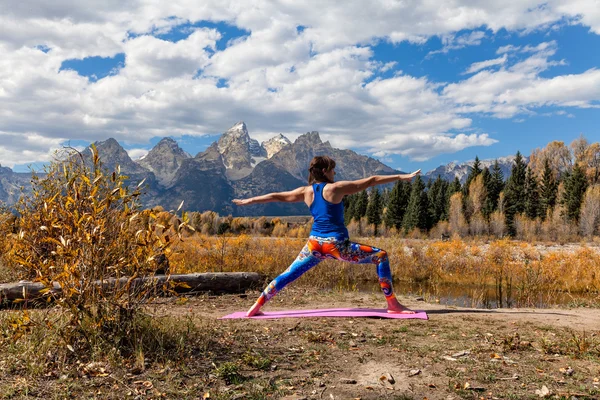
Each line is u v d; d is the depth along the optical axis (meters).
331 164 5.74
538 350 4.21
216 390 3.18
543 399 3.07
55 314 4.30
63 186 5.55
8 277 7.33
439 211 70.94
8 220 8.74
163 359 3.70
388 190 86.12
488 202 61.44
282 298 7.92
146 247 4.21
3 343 3.81
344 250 5.63
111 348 3.74
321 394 3.16
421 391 3.24
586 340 4.48
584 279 14.19
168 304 6.63
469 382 3.39
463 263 17.73
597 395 3.14
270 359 3.86
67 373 3.35
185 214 4.30
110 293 4.09
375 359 3.95
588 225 47.22
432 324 5.31
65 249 3.95
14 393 2.99
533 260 20.00
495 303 11.24
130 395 3.04
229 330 4.86
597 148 85.81
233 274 8.36
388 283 5.79
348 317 5.70
